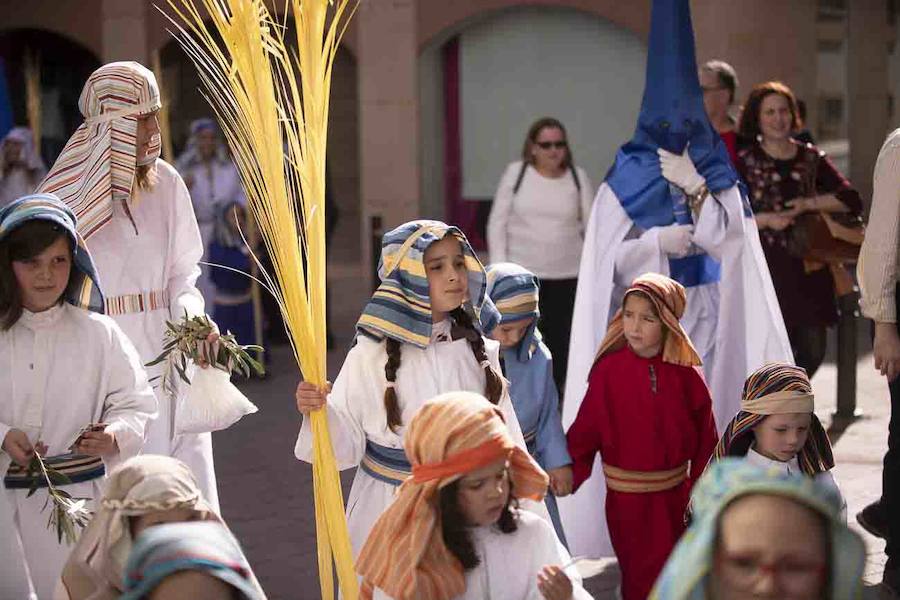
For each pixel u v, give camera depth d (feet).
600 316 32.14
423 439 16.34
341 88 84.99
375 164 76.84
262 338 56.29
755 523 10.94
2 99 70.08
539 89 78.38
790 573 10.93
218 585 12.56
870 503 33.01
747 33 73.97
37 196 21.70
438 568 16.48
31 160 67.05
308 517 34.47
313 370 21.06
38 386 21.47
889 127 78.54
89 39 76.43
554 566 16.29
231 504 35.86
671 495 26.45
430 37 76.23
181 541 12.69
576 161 78.79
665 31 32.22
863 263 26.81
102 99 25.40
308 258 21.02
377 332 21.53
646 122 32.60
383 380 21.65
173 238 26.58
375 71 76.18
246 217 54.90
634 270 32.24
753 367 31.91
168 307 26.71
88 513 20.72
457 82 78.79
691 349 26.30
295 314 20.98
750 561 10.96
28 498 21.24
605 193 32.73
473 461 16.08
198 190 54.95
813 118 77.36
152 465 16.06
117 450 21.50
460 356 21.94
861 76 78.13
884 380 47.98
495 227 45.24
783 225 37.68
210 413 23.29
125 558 15.85
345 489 36.52
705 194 31.99
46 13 76.23
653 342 26.18
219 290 54.44
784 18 74.95
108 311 25.81
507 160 79.05
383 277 21.90
